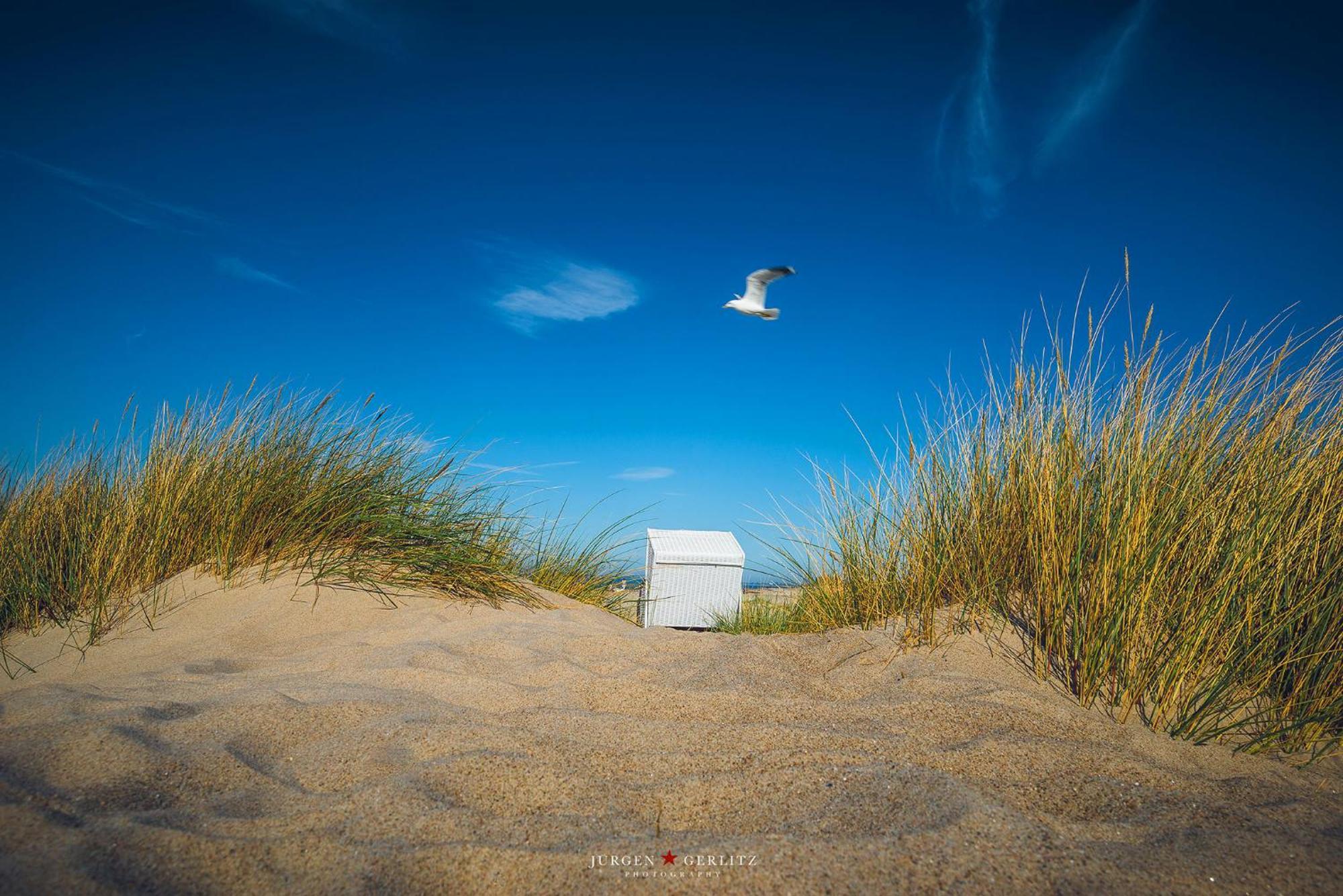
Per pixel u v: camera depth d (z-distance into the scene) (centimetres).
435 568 434
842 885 143
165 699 236
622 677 291
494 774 185
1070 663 282
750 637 354
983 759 205
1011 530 345
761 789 183
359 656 302
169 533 406
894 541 382
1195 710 245
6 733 196
